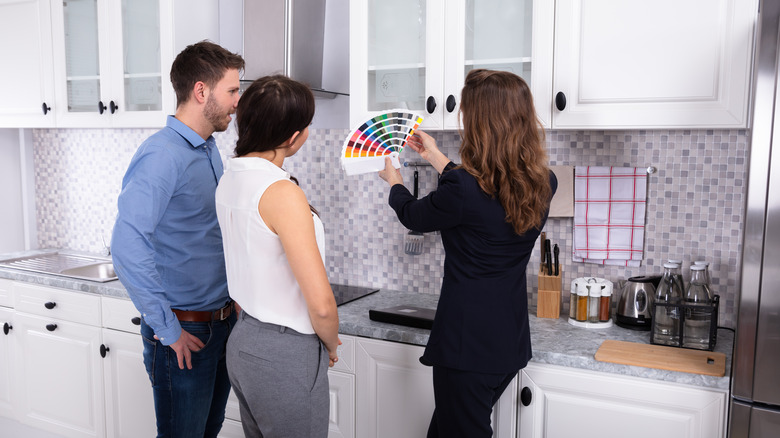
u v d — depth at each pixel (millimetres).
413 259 2549
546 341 1901
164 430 1851
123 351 2496
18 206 3395
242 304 1509
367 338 2061
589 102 1868
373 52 2174
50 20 2816
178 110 1797
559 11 1869
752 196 1517
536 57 1913
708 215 2084
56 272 2795
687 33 1738
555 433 1832
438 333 1645
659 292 1894
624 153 2170
